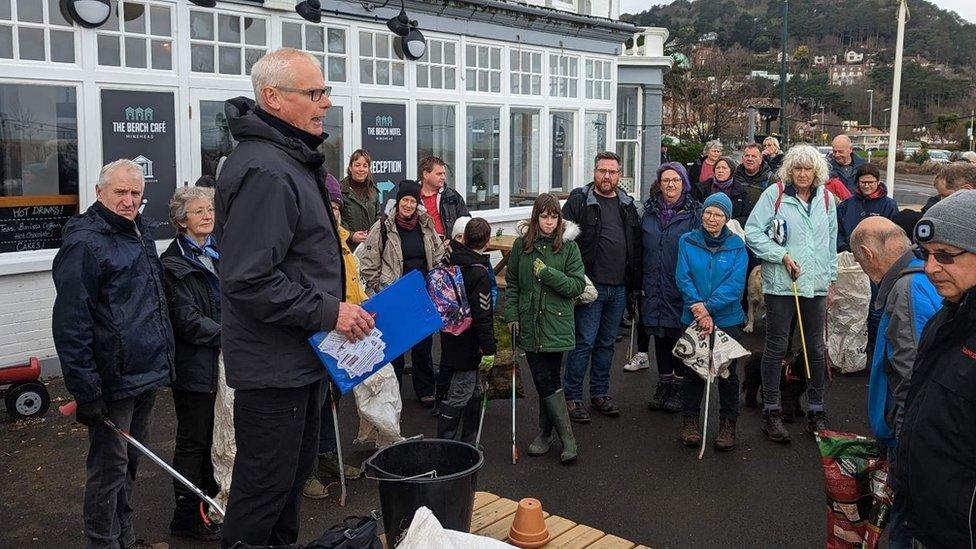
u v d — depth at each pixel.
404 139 9.49
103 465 3.73
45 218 6.74
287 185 2.76
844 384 7.47
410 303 2.97
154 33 7.22
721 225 5.55
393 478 3.17
